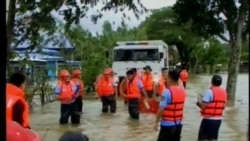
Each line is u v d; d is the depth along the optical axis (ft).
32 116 52.03
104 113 55.62
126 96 49.49
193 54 173.78
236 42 71.56
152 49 83.46
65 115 45.34
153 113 53.16
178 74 25.98
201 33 81.87
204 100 29.96
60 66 83.15
